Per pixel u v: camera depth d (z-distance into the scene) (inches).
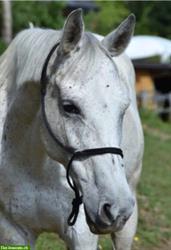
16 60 210.2
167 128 986.1
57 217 207.5
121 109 172.2
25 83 198.2
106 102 169.8
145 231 402.9
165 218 434.9
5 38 886.4
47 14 1123.3
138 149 249.0
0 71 220.4
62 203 205.5
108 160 167.6
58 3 1168.8
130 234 251.9
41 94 186.9
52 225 212.2
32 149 203.0
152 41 1120.8
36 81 192.4
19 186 209.2
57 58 179.9
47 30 207.5
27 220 212.4
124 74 246.7
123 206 163.2
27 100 199.3
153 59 1089.4
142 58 1093.8
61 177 203.9
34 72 193.6
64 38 175.8
